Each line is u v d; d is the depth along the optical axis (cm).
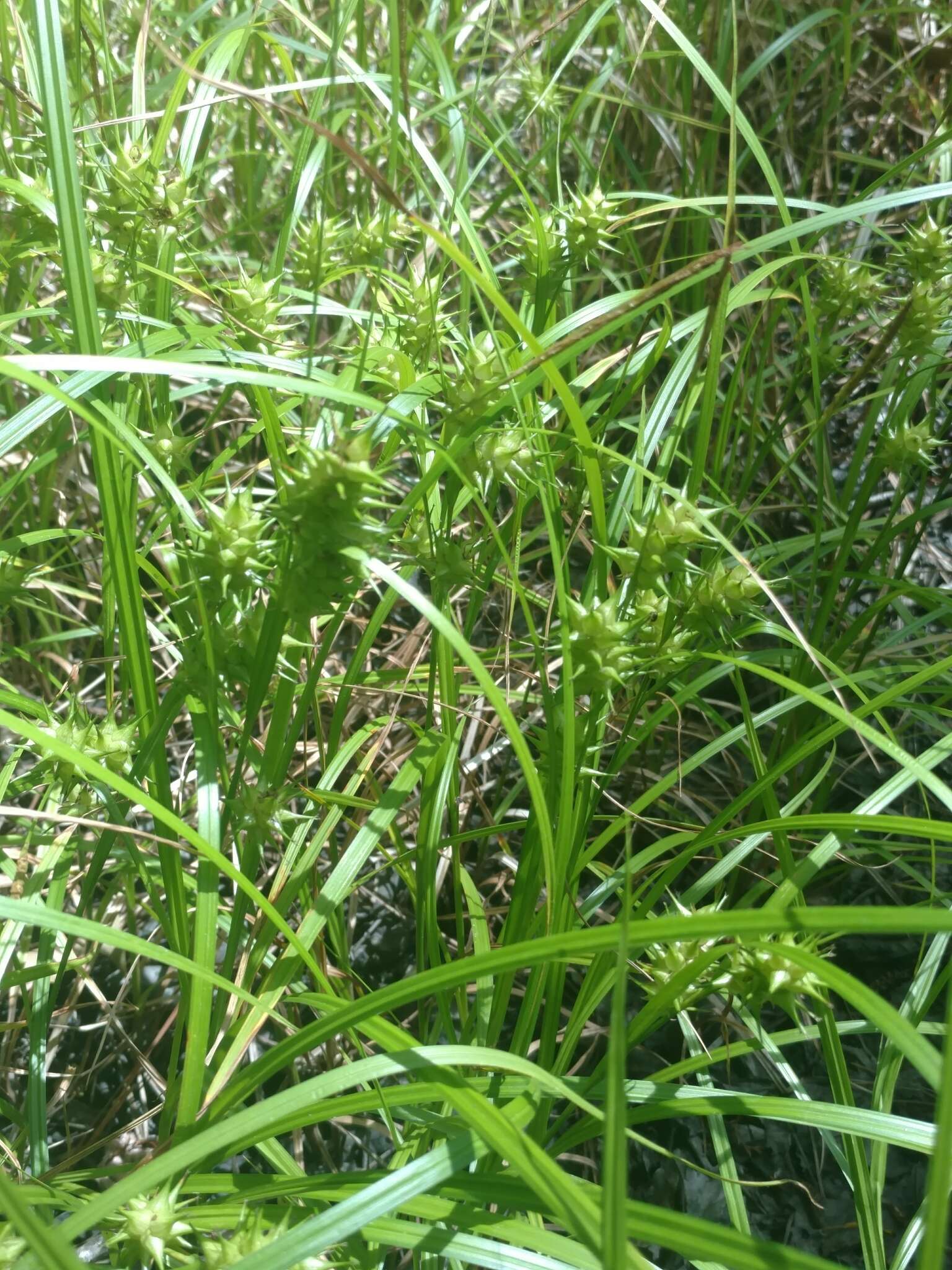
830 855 34
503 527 47
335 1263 29
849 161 83
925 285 47
